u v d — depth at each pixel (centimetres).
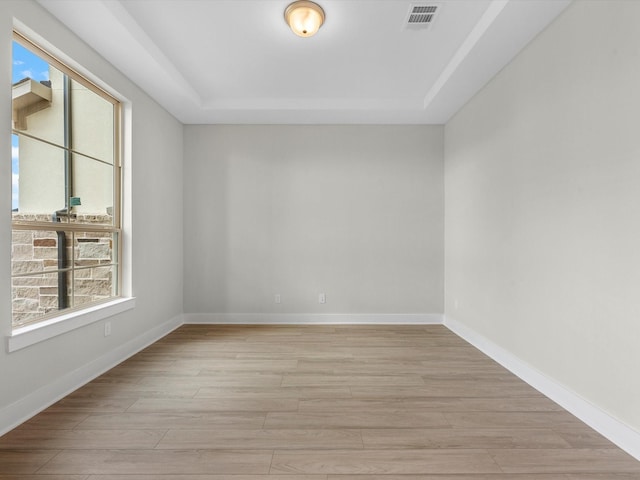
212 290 478
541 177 265
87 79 291
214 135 477
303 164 479
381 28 286
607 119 204
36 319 238
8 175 204
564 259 240
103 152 317
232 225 478
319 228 479
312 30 267
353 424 213
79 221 285
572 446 192
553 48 250
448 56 330
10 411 205
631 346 188
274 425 212
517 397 252
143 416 221
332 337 408
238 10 262
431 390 263
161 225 410
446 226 471
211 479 163
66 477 163
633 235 187
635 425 185
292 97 423
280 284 480
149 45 294
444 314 477
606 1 203
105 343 300
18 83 225
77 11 235
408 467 173
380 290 480
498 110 329
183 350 357
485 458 180
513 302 303
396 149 480
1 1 199
